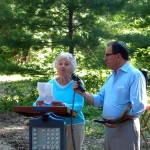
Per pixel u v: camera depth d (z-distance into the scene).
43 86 5.23
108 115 5.46
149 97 16.80
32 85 15.87
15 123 13.04
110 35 16.14
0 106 14.90
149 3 17.59
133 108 5.26
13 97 15.84
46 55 19.77
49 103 5.23
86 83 16.39
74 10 16.22
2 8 15.81
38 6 15.88
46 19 16.17
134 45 17.11
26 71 16.50
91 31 15.77
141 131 9.73
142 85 5.33
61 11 16.41
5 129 12.18
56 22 16.30
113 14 16.25
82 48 15.91
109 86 5.53
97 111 13.68
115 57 5.41
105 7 15.84
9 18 15.79
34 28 16.03
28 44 15.70
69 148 5.83
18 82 17.89
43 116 4.51
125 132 5.38
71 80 5.88
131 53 17.14
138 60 20.27
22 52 17.12
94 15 16.19
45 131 4.52
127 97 5.38
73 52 16.00
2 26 16.36
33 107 4.89
